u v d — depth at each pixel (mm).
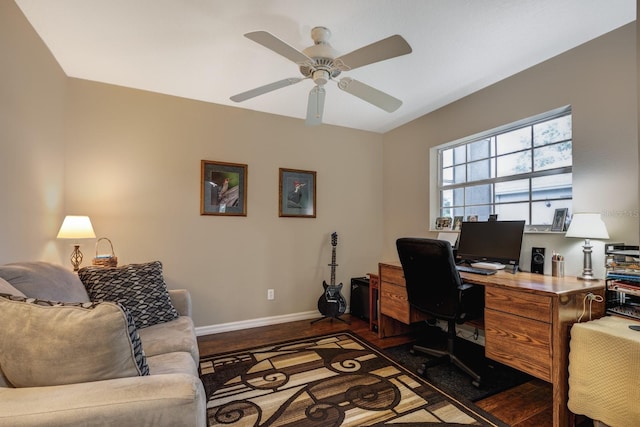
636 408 1305
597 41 2016
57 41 2059
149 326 1813
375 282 3131
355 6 1714
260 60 2289
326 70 1834
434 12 1765
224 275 3117
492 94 2678
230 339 2873
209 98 2988
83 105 2605
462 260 2729
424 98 2973
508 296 1819
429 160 3344
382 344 2758
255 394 1928
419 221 3471
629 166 1868
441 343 2783
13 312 904
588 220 1898
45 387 873
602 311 1771
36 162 2006
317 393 1941
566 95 2172
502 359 1851
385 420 1682
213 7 1724
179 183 2939
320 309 3408
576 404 1509
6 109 1635
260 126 3312
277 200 3381
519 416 1722
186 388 893
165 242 2877
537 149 2492
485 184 2898
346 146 3812
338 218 3738
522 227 2295
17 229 1763
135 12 1768
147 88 2777
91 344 880
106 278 1854
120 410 817
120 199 2723
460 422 1665
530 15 1795
